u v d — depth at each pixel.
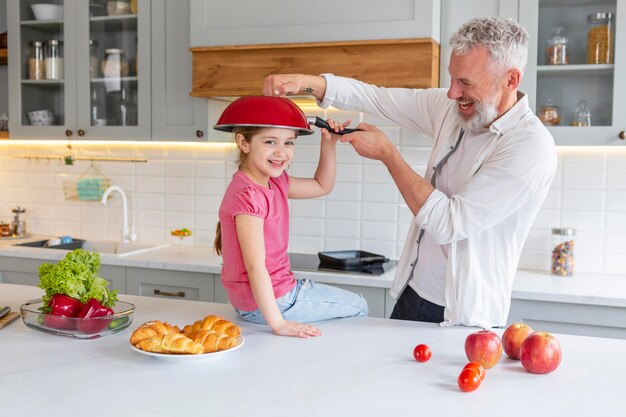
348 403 1.30
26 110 3.78
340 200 3.49
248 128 1.77
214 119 3.46
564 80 2.88
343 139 1.97
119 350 1.64
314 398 1.32
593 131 2.81
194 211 3.83
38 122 3.75
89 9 3.59
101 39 3.59
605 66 2.79
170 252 3.59
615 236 3.11
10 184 4.23
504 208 1.84
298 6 2.96
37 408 1.27
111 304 1.85
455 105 2.06
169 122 3.47
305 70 2.98
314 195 2.07
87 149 4.03
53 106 3.73
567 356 1.62
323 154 2.07
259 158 1.76
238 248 1.79
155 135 3.49
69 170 4.08
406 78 2.84
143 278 3.36
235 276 1.82
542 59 2.89
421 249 2.10
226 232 1.82
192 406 1.28
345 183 3.47
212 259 3.37
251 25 3.04
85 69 3.62
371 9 2.86
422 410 1.27
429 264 2.06
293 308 1.85
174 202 3.87
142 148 3.91
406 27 2.82
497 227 1.92
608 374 1.49
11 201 4.24
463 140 2.05
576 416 1.25
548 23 2.88
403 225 3.40
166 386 1.39
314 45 2.93
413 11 2.81
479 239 1.92
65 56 3.65
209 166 3.78
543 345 1.47
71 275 1.78
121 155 3.96
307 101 3.44
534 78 2.88
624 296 2.62
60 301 1.75
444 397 1.34
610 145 2.80
